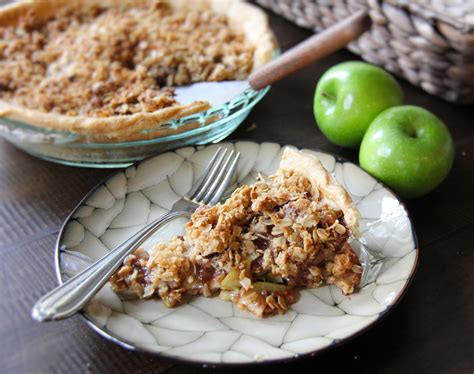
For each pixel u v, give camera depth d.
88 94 0.69
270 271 0.51
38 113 0.62
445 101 0.71
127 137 0.61
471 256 0.55
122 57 0.74
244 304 0.50
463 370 0.47
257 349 0.46
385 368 0.47
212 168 0.59
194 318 0.49
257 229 0.52
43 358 0.48
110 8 0.83
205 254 0.51
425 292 0.52
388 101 0.63
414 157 0.57
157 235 0.55
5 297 0.52
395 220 0.54
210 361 0.44
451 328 0.50
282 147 0.61
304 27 0.83
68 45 0.76
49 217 0.59
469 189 0.61
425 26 0.64
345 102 0.62
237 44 0.76
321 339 0.46
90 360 0.48
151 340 0.46
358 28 0.65
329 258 0.51
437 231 0.57
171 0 0.83
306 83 0.74
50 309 0.45
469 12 0.64
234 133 0.67
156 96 0.67
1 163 0.65
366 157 0.60
